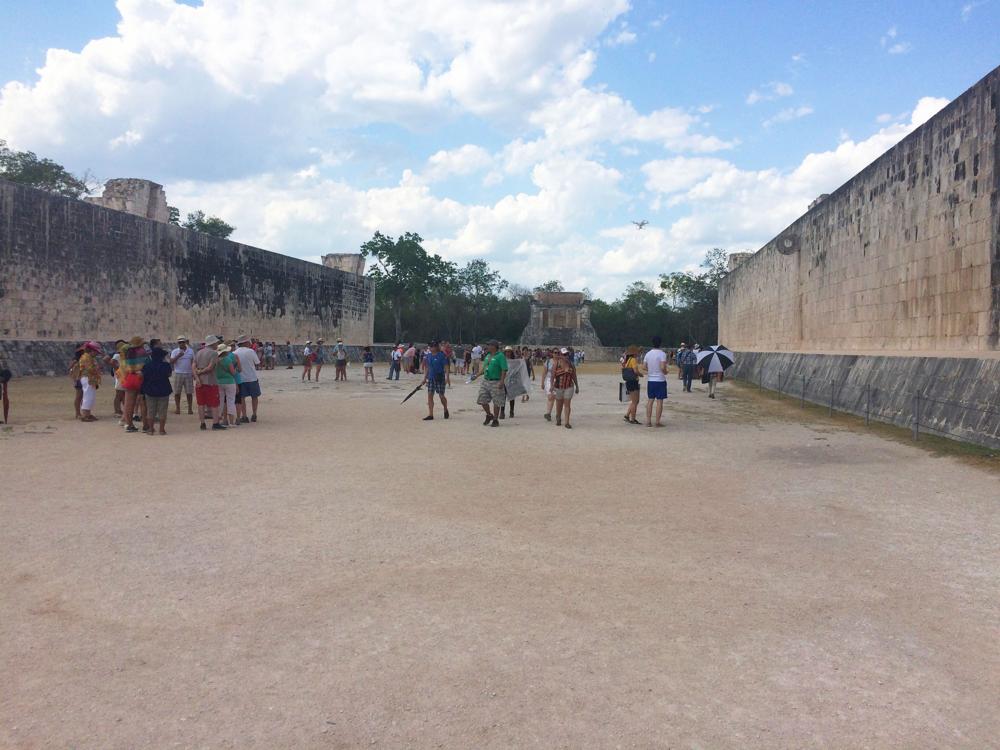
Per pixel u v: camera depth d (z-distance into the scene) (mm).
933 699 3184
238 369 13156
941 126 13703
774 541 5660
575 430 12781
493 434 12102
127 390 11727
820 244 21828
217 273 37375
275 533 5742
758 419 14867
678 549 5438
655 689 3250
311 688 3229
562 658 3559
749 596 4449
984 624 4027
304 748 2752
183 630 3855
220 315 37750
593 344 76125
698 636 3840
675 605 4293
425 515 6391
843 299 19578
